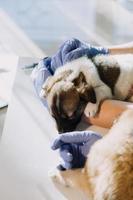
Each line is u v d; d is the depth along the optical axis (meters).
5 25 1.69
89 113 0.87
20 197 0.77
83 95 0.87
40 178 0.81
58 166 0.82
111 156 0.70
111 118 0.84
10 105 1.02
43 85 0.95
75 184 0.77
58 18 1.76
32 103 1.02
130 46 1.05
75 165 0.80
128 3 1.91
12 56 1.35
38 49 1.50
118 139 0.72
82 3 1.92
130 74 0.89
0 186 0.79
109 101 0.86
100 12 1.83
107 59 0.92
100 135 0.81
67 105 0.87
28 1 1.93
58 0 1.95
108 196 0.67
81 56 0.96
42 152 0.87
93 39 1.58
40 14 1.80
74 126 0.90
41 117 0.98
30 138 0.91
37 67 1.07
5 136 0.92
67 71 0.92
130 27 1.69
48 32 1.63
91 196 0.72
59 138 0.81
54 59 1.02
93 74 0.89
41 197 0.77
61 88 0.88
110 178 0.68
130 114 0.75
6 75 1.20
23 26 1.68
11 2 1.91
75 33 1.63
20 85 1.10
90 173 0.73
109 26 1.70
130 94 0.89
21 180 0.81
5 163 0.85
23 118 0.97
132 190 0.66
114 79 0.89
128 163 0.68
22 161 0.85
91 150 0.75
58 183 0.79
